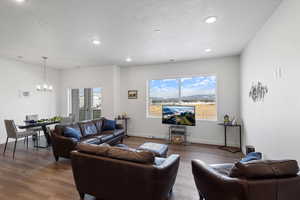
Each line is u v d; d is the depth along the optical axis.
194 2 2.02
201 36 3.12
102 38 3.21
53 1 1.96
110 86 5.77
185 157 3.63
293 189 1.29
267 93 2.48
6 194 2.16
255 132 3.07
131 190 1.73
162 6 2.10
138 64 5.61
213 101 4.85
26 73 5.40
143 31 2.88
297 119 1.69
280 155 2.07
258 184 1.26
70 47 3.76
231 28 2.77
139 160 1.71
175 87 5.36
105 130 4.73
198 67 4.91
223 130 4.64
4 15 2.29
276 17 2.16
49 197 2.10
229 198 1.37
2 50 4.00
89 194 1.98
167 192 1.88
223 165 2.10
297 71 1.68
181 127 5.04
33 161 3.33
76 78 6.34
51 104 6.23
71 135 3.39
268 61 2.43
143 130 5.69
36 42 3.42
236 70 4.47
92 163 1.89
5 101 4.84
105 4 2.04
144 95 5.67
